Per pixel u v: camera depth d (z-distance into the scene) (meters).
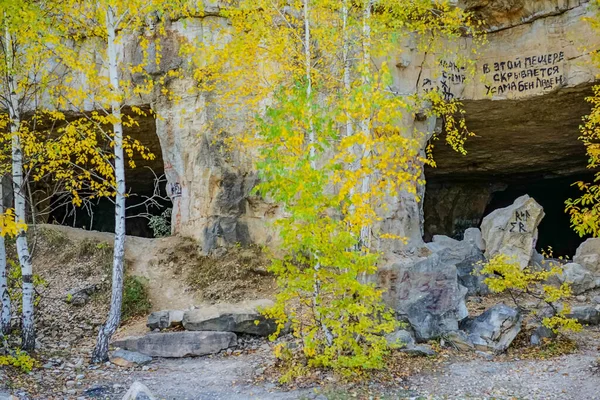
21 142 10.83
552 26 15.04
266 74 13.48
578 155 21.62
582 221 9.13
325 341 9.29
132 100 15.55
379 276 11.19
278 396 8.13
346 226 9.16
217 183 14.82
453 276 11.12
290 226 8.80
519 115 16.98
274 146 8.77
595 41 14.24
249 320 11.25
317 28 11.07
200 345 10.46
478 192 26.02
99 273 13.75
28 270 9.96
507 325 10.12
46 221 18.89
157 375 9.27
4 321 10.53
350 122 9.88
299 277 9.12
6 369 8.79
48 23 10.08
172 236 15.39
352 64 11.73
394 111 8.88
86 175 10.77
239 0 14.09
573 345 9.97
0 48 11.30
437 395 8.10
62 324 11.91
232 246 14.58
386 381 8.62
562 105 16.08
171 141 15.45
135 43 15.25
